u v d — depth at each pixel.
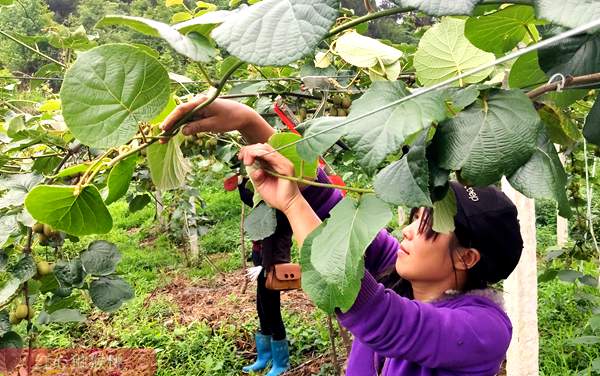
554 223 6.49
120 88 0.69
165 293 5.35
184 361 3.94
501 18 0.72
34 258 1.36
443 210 0.81
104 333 4.30
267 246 2.46
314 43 0.52
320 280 0.74
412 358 1.08
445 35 0.88
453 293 1.21
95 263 1.37
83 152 1.51
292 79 1.91
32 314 1.39
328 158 2.69
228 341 4.11
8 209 1.28
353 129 0.64
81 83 0.68
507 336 1.17
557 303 3.94
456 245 1.17
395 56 1.08
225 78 0.71
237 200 8.73
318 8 0.53
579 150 2.57
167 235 6.48
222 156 2.14
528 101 0.62
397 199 0.65
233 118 1.09
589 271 4.19
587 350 3.23
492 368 1.15
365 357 1.38
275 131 1.14
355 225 0.68
